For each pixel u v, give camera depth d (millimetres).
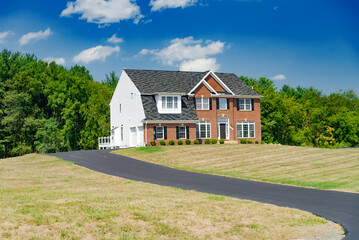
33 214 10578
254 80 88250
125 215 11172
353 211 13359
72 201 12828
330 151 36594
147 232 9922
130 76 45438
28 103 58875
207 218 11508
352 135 66125
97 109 70688
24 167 27953
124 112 47969
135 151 36875
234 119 48219
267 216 12070
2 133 55969
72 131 64562
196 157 33219
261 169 27422
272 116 61531
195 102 45656
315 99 80062
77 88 63531
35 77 62531
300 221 11586
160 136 42625
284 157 33094
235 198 15070
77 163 29703
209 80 47406
